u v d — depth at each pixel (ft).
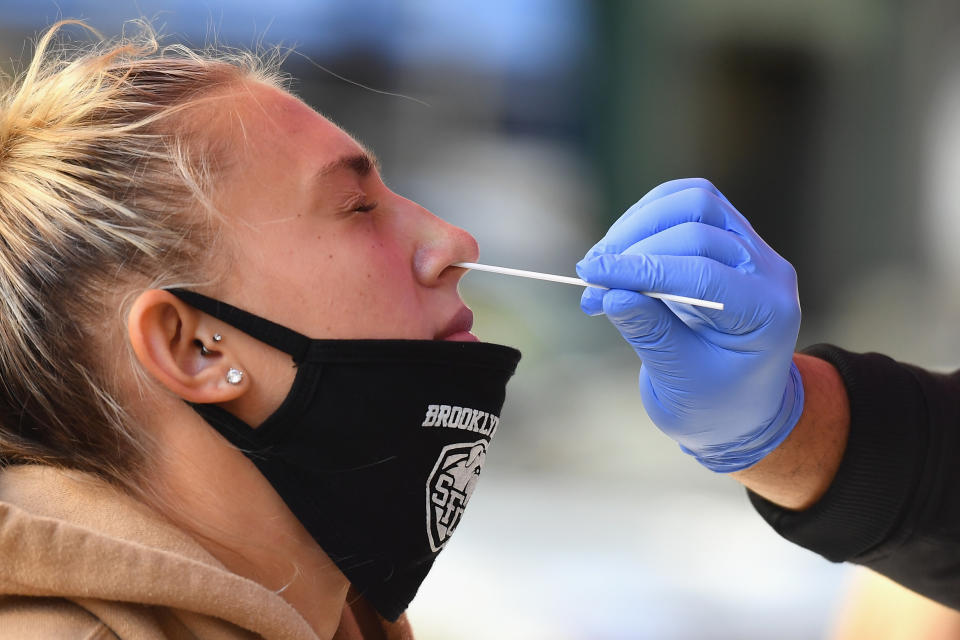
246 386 15.48
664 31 106.93
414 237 17.29
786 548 67.41
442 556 62.03
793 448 19.25
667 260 17.22
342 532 16.06
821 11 110.22
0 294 15.52
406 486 16.47
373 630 19.80
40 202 15.44
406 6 91.66
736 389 18.21
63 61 18.12
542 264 100.32
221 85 16.57
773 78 112.06
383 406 16.03
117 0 67.97
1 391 15.69
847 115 113.50
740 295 17.31
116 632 13.66
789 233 115.65
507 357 17.43
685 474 83.61
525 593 56.44
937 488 18.58
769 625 53.83
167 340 15.24
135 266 15.19
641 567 62.08
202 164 15.55
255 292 15.57
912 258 113.80
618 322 17.63
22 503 14.53
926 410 18.98
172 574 13.67
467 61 96.48
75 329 15.28
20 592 13.51
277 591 16.06
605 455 85.81
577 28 102.27
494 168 99.91
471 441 17.21
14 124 16.35
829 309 116.16
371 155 17.98
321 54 87.51
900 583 19.92
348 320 16.02
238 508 15.72
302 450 15.80
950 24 110.11
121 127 15.76
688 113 108.99
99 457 15.44
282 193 15.85
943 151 111.75
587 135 104.99
